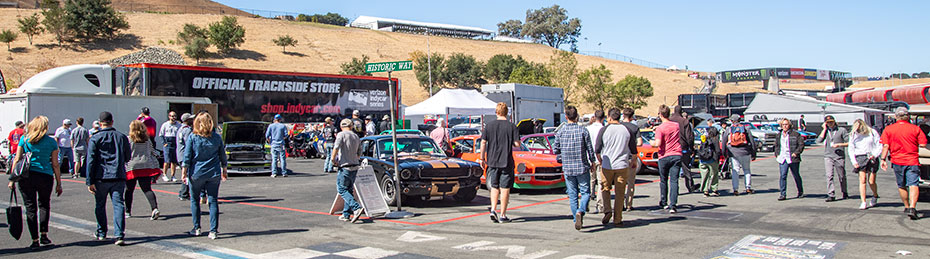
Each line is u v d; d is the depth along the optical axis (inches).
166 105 762.2
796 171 428.1
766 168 724.0
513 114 1189.7
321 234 314.5
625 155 325.4
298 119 962.7
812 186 514.9
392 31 4773.6
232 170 633.6
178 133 474.3
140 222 348.2
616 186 328.2
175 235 309.6
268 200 452.8
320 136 906.1
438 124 581.6
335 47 3693.4
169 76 806.5
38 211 281.1
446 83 3415.4
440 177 417.4
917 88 1127.6
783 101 1654.8
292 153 961.5
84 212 385.1
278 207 416.5
